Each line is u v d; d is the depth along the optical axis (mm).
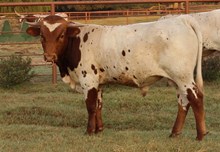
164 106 12609
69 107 12406
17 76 14969
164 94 13484
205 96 13383
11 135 9688
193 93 8695
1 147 8617
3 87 15023
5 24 28047
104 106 12555
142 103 12734
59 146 8719
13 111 11891
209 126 10875
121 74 9180
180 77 8680
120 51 9062
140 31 8953
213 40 10312
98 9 35781
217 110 12227
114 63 9188
